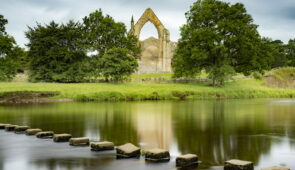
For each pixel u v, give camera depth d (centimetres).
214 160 1077
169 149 1254
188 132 1661
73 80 6438
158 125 1894
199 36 5675
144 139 1462
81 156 1134
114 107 3192
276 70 8644
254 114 2509
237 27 5666
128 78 6719
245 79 7594
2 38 5344
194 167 988
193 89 5247
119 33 7562
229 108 3083
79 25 6869
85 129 1752
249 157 1123
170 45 10150
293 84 8244
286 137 1496
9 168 994
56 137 1407
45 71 6397
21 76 7350
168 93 4816
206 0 6178
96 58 6988
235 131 1678
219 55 5897
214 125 1895
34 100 3978
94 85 5403
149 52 11362
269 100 4500
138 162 1049
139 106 3322
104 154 1162
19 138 1502
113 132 1653
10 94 3962
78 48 6638
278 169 875
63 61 6462
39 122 2041
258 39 6038
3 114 2508
